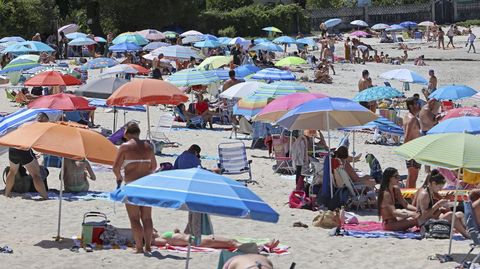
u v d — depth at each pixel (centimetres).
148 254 1545
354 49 7306
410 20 13150
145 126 3472
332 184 2081
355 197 2080
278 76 3672
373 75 6103
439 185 1842
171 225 1820
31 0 8206
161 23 9744
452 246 1681
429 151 1525
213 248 1606
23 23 8175
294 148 2389
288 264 1520
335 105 2109
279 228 1831
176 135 3288
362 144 3250
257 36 11019
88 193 2150
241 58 5819
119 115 3772
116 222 1823
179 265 1479
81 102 2681
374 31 11044
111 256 1527
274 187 2353
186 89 4366
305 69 6500
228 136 3306
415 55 8012
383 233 1798
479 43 9294
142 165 1528
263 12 11131
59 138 1570
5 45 5869
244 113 2934
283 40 7438
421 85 5522
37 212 1906
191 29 10331
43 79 3244
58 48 6862
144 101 2525
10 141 1562
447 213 1798
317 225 1856
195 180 1147
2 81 4328
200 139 3212
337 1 14375
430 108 2717
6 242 1628
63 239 1658
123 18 9575
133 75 4794
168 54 5144
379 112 3538
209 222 1309
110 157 1577
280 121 2200
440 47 8950
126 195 1131
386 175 1845
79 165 2148
